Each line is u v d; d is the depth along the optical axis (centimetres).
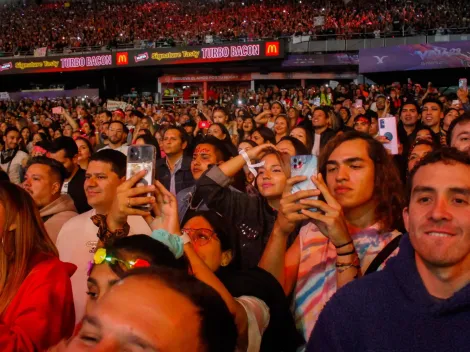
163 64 2681
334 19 2580
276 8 2955
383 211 238
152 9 3391
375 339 150
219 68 2792
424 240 151
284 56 2466
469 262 150
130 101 2677
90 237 296
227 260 268
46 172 379
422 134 497
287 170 327
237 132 934
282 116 778
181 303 99
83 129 1032
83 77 3262
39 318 202
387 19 2355
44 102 2522
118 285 102
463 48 2041
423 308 147
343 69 2523
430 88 1263
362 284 160
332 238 211
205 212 270
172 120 1038
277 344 231
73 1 3766
